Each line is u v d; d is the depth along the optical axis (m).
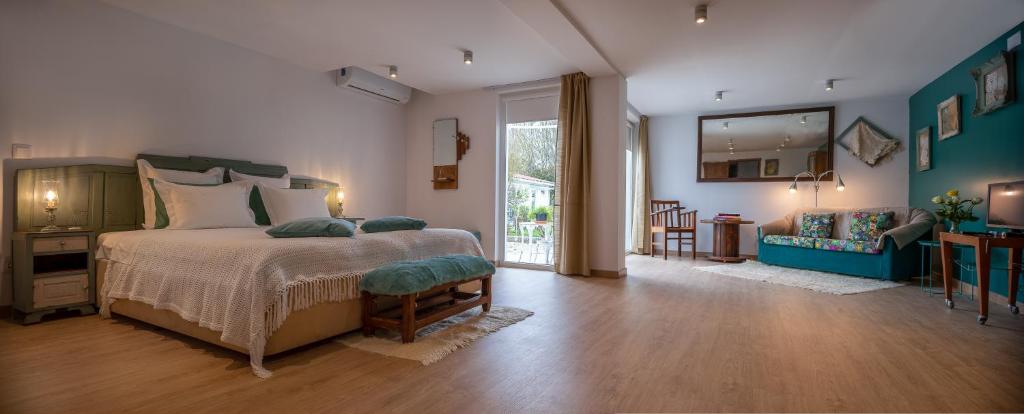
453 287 3.42
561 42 3.89
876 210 5.51
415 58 4.55
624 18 3.51
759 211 6.77
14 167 3.04
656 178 7.38
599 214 5.01
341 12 3.45
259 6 3.37
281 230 2.78
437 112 6.07
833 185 6.34
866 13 3.38
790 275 5.10
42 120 3.14
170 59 3.79
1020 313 3.32
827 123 6.36
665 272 5.33
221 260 2.35
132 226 3.53
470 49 4.26
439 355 2.34
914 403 1.81
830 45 4.07
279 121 4.66
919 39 3.89
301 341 2.34
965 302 3.74
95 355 2.34
